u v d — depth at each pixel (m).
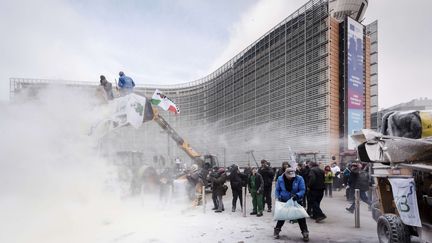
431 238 5.08
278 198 7.26
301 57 38.81
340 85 36.72
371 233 7.82
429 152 5.14
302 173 10.31
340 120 36.25
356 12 45.66
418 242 6.37
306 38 38.19
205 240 7.20
